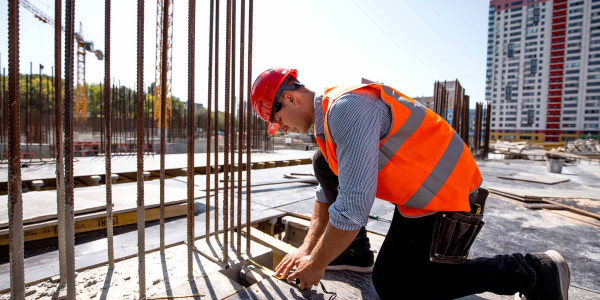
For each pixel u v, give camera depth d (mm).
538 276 1245
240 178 1856
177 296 1449
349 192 1087
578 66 86188
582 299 1664
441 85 6578
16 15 981
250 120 1810
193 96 1604
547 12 90312
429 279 1295
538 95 92312
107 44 1388
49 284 1516
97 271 1655
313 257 1266
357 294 1587
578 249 2406
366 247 1829
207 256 1863
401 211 1339
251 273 1714
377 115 1117
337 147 1149
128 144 11602
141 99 1336
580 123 86125
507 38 97000
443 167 1239
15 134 1054
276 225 3225
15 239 1083
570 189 5234
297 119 1438
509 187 5074
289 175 5395
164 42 1448
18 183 1048
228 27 1710
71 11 1126
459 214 1238
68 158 1189
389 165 1228
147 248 2006
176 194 3102
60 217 1438
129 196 2906
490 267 1271
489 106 11727
